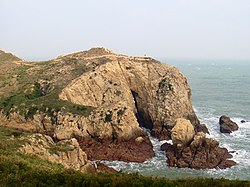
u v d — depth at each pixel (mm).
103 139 74625
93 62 110750
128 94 95062
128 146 74500
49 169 33656
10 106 84688
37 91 94562
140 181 28172
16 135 56281
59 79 100000
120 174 31047
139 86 96750
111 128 75562
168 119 86625
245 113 119438
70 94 88312
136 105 97688
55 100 84750
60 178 28562
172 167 66875
